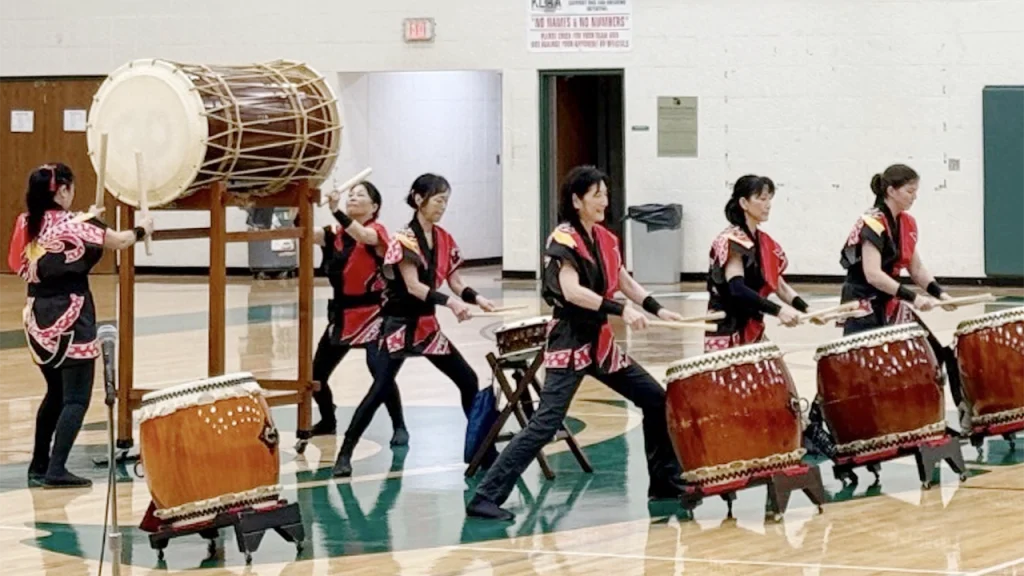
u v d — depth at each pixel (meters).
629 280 9.80
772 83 25.44
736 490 9.49
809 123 25.31
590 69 26.34
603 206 9.44
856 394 10.18
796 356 16.81
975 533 8.96
